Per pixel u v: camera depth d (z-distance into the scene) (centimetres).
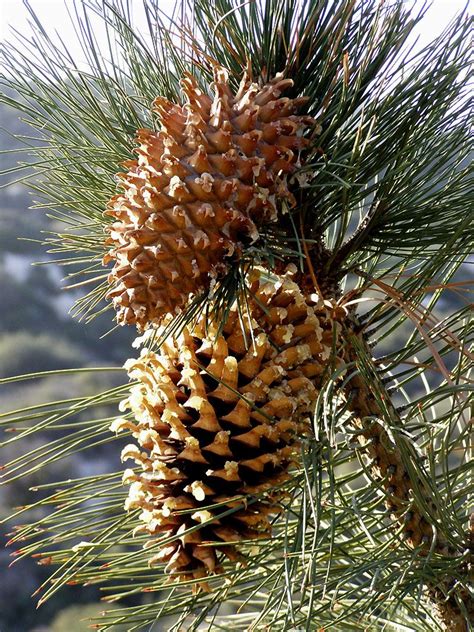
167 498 84
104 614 89
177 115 84
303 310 87
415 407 106
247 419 85
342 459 98
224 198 82
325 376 87
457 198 94
